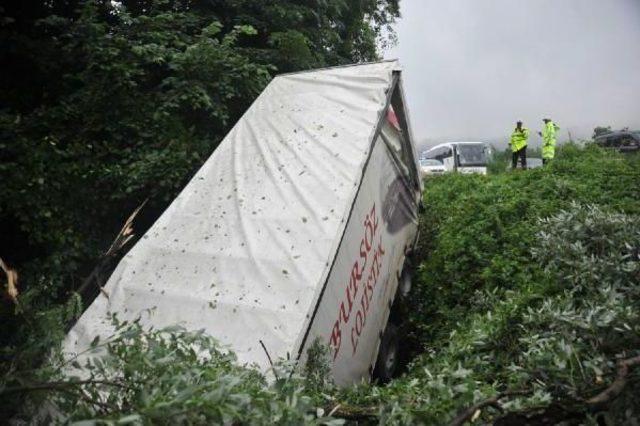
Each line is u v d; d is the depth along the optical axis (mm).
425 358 4918
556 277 4695
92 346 2461
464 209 7066
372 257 4973
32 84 7922
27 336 3264
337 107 5527
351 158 4805
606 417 2621
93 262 6590
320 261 3924
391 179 5781
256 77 7930
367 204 4863
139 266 4402
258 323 3650
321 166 4793
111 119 7035
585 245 5004
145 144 6977
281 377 2744
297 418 2205
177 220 4730
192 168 6824
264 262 4043
